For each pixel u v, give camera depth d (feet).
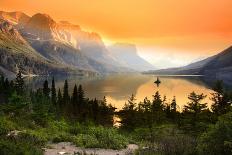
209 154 39.63
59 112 264.93
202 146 40.81
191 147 43.32
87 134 67.62
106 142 59.77
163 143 47.73
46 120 87.35
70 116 254.68
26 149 45.34
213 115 143.74
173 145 45.09
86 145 57.62
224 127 39.65
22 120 81.25
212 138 39.99
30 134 59.16
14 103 97.76
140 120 198.70
